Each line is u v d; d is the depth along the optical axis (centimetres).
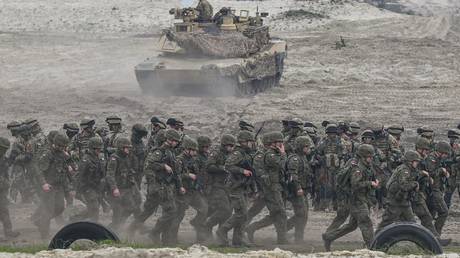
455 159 7300
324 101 14275
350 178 6412
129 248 5197
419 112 13475
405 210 6588
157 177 6731
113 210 7088
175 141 6712
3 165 7138
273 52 15262
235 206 6738
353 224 6531
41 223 7069
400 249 5525
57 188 7062
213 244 6894
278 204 6850
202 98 14062
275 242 7075
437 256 5209
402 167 6562
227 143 6856
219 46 14362
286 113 13138
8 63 18462
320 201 7812
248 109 13275
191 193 6881
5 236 7125
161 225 6750
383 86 15962
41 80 16388
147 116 12669
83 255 5069
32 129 7538
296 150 7125
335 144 7744
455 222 7931
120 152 7019
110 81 16350
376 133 7725
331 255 5216
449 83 16350
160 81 14000
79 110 13175
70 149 7781
